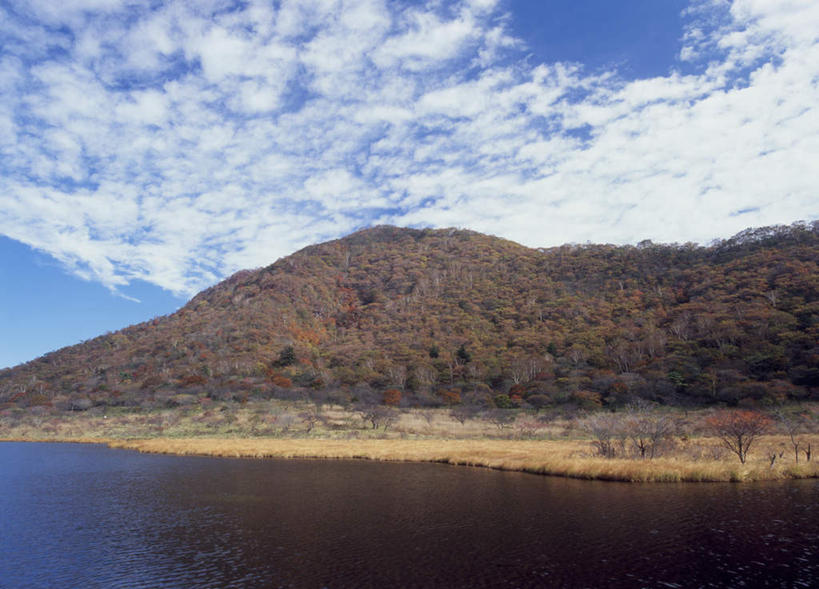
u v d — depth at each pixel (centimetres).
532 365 11512
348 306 19925
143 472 4228
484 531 2195
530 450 4934
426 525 2327
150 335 18288
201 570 1758
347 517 2527
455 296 18462
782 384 7956
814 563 1711
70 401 11600
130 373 13825
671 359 9969
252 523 2436
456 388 11025
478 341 14288
